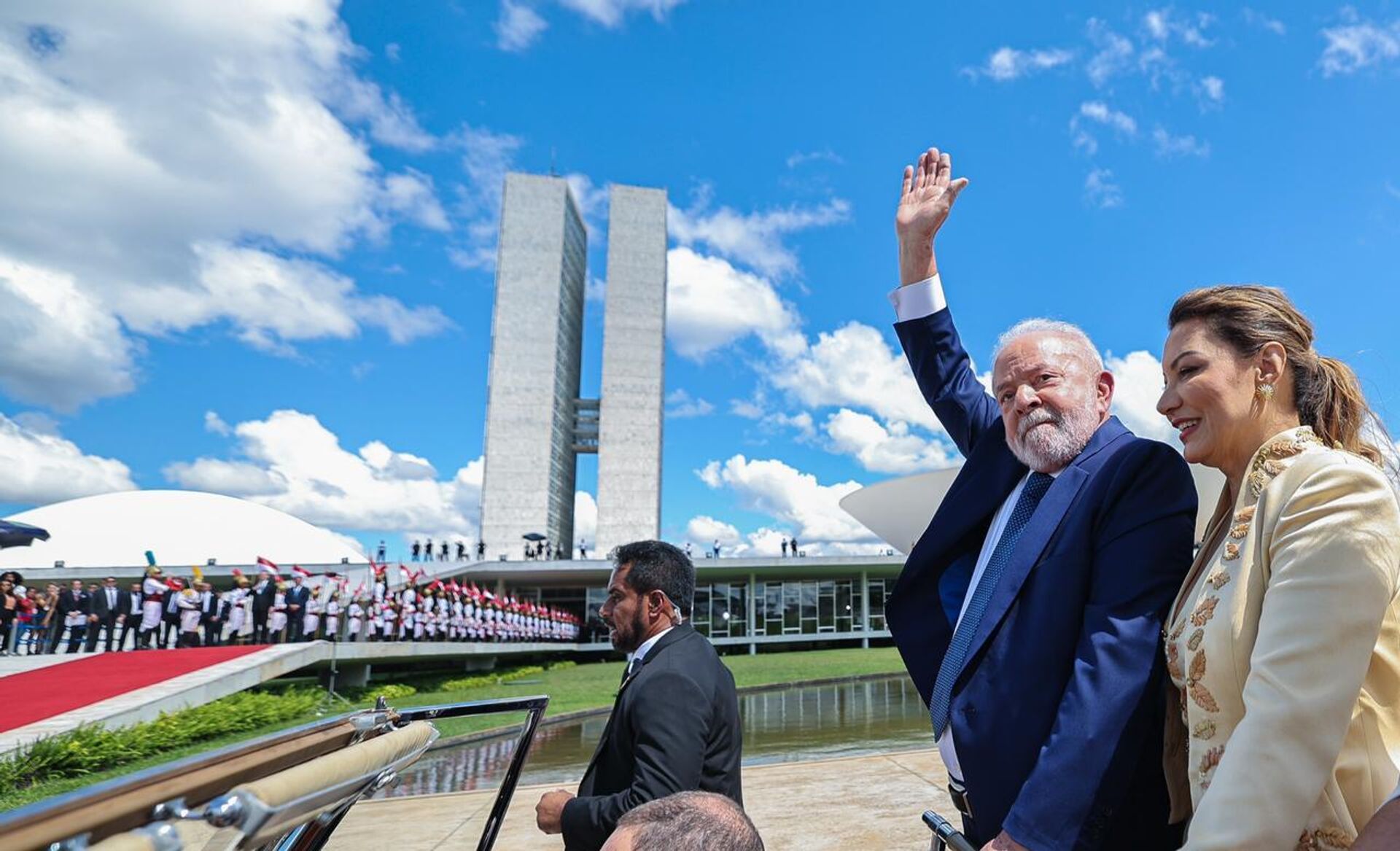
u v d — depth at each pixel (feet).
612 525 330.75
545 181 361.10
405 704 58.90
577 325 417.08
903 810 15.96
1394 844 2.90
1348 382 4.61
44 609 63.93
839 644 155.63
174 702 36.60
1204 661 4.24
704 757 6.56
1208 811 3.56
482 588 143.33
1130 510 5.28
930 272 8.39
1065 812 4.40
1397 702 3.65
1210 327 4.79
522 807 17.54
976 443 8.03
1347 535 3.63
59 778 25.38
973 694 5.52
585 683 79.30
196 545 171.01
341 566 99.30
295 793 2.71
